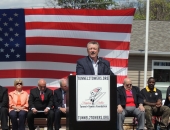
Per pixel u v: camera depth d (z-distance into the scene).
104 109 5.81
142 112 9.45
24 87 11.01
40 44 10.95
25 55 10.97
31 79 11.01
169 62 14.13
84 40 10.89
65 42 10.91
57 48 10.95
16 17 10.87
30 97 9.74
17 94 9.87
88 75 5.79
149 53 13.83
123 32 10.77
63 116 9.79
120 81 10.80
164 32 16.34
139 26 16.92
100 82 5.80
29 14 10.87
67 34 10.90
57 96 9.94
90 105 5.79
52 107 9.84
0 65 10.97
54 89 11.03
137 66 13.95
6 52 10.94
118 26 10.79
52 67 11.00
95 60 6.12
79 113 5.77
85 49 10.90
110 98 5.81
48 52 10.98
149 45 14.73
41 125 10.48
